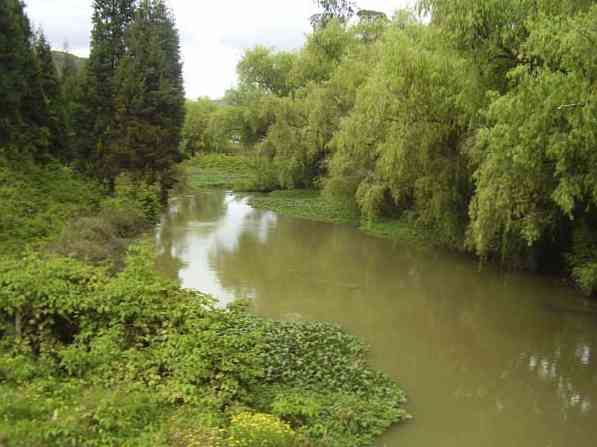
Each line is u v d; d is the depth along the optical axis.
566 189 12.86
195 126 69.56
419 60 18.16
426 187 20.88
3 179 19.88
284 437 6.72
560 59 12.60
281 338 11.73
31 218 18.05
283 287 16.73
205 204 37.41
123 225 22.50
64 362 8.07
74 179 25.28
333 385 9.66
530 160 13.23
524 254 18.55
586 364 11.52
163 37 36.53
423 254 21.77
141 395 7.16
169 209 34.12
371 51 33.09
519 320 14.12
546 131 12.63
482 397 9.86
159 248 21.95
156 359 8.14
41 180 22.33
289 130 40.38
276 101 42.97
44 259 11.81
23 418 6.45
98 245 16.31
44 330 8.70
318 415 8.38
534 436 8.57
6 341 8.57
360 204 26.56
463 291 16.66
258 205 36.38
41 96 25.16
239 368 8.38
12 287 8.77
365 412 8.77
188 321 8.77
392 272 18.89
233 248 22.39
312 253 21.80
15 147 22.39
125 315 8.73
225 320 9.35
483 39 15.32
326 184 31.06
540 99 12.32
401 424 8.76
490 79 15.82
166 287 9.50
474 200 17.17
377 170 25.09
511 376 10.81
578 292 16.52
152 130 27.52
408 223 26.50
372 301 15.52
